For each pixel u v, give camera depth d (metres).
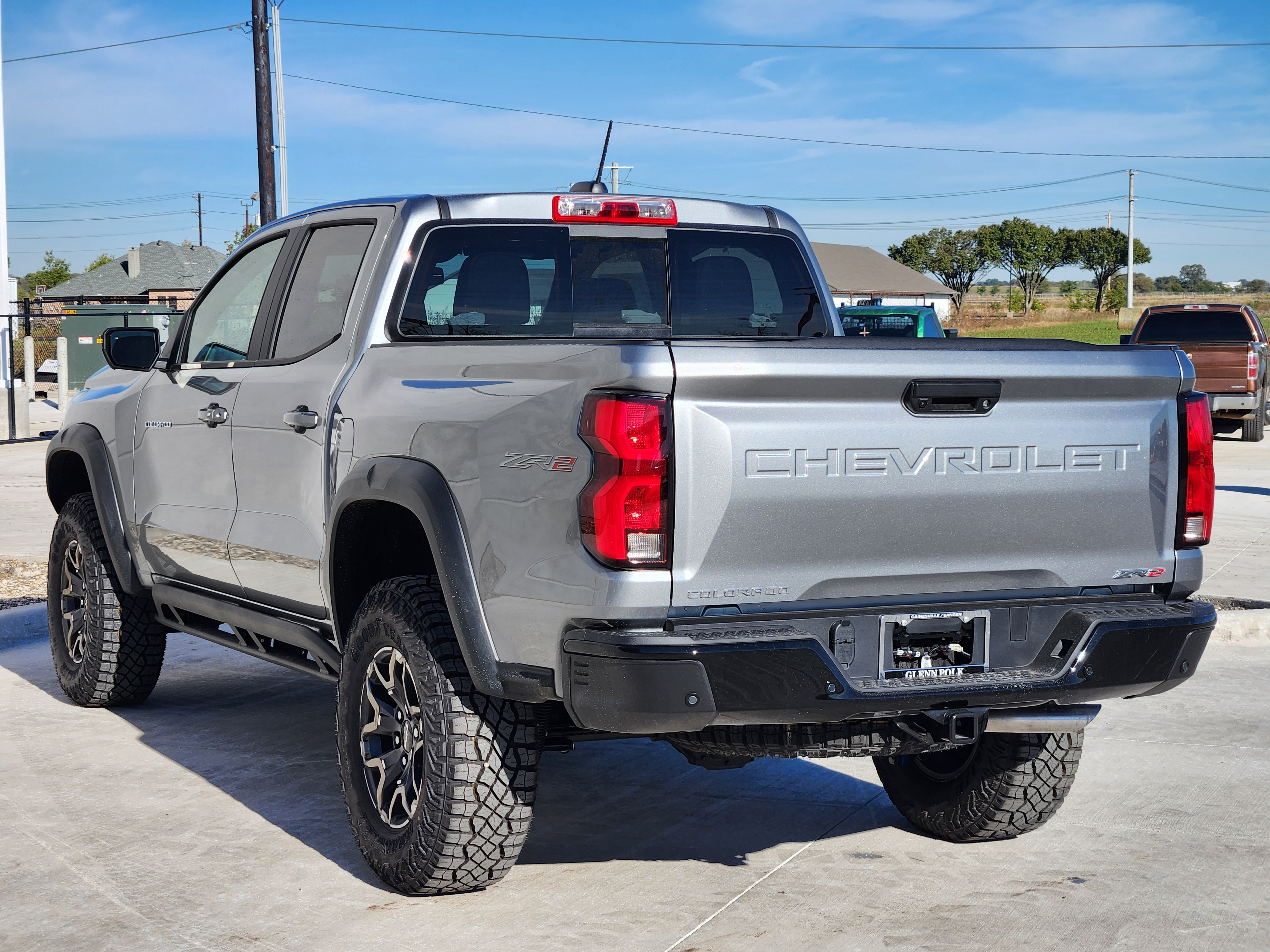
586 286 4.71
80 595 6.11
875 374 3.36
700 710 3.21
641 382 3.20
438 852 3.75
